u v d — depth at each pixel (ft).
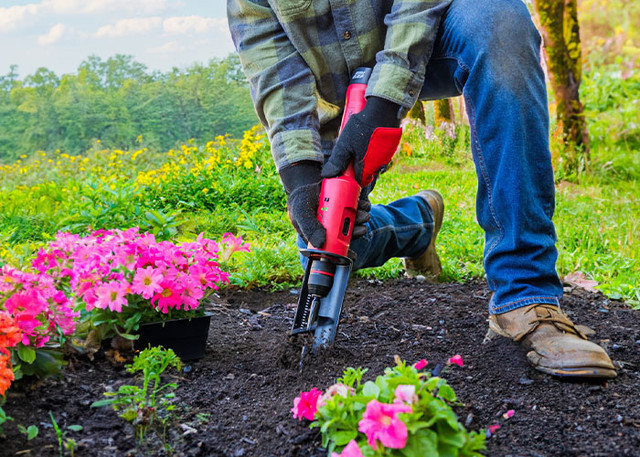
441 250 12.37
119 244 6.84
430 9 6.50
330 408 4.52
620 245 12.45
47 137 57.52
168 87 56.44
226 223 16.46
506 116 6.34
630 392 5.79
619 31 26.03
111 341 6.55
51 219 16.67
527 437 5.08
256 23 7.17
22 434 4.98
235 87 56.18
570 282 10.93
